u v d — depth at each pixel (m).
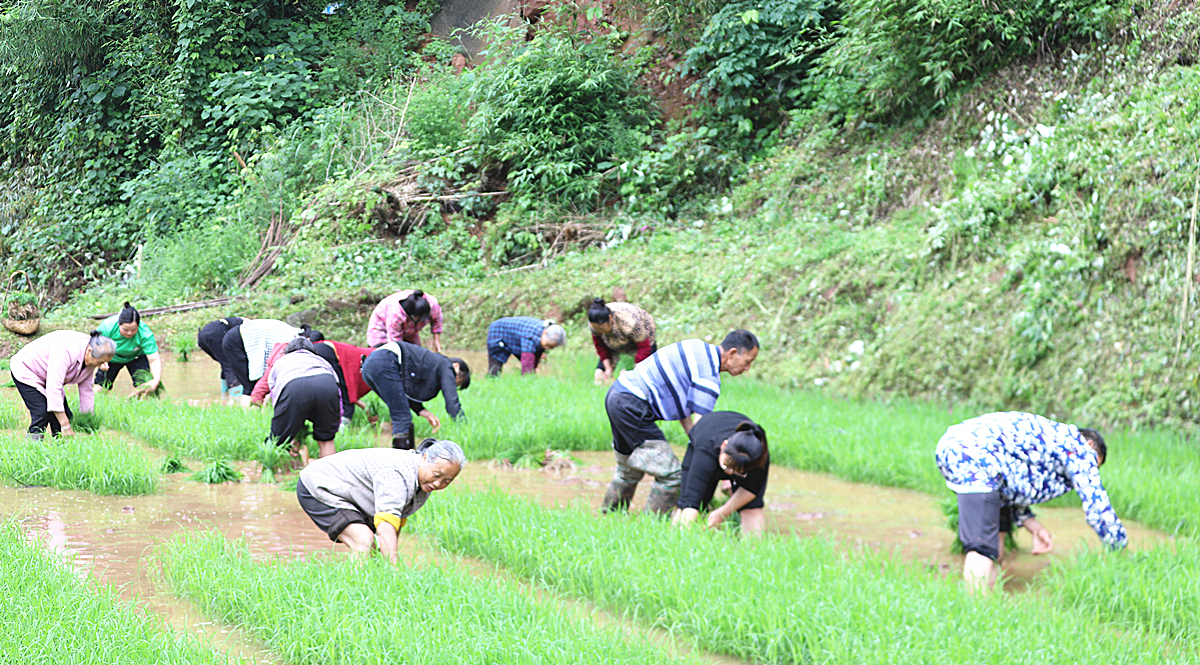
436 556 5.63
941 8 14.70
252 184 20.80
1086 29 14.24
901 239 13.62
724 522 6.18
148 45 23.72
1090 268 10.91
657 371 6.44
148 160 23.81
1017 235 12.06
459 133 20.66
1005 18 14.98
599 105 20.00
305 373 7.60
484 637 3.99
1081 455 5.37
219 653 3.94
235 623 4.48
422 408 8.71
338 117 21.55
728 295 14.63
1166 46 13.26
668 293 15.57
